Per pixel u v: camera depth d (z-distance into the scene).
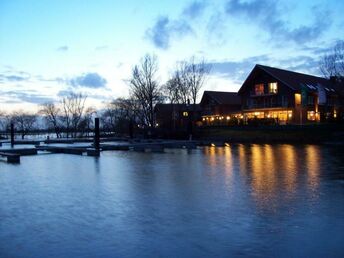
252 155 24.27
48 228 7.30
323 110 53.66
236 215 8.12
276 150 28.91
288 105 50.00
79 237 6.70
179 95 61.00
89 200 9.85
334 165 17.62
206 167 17.22
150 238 6.59
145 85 55.91
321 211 8.43
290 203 9.27
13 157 20.34
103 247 6.16
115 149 29.83
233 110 63.81
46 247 6.20
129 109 63.47
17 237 6.75
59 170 16.45
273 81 52.19
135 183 12.57
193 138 48.50
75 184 12.48
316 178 13.41
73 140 45.56
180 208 8.84
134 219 7.90
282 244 6.21
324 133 41.59
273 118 49.78
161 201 9.62
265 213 8.28
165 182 12.73
